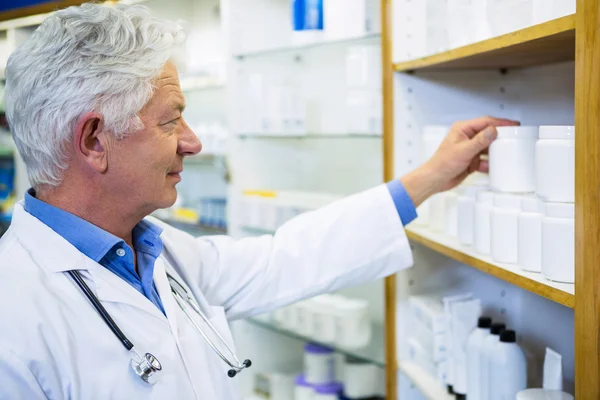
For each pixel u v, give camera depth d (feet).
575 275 3.21
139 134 3.74
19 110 3.63
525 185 4.23
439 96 5.97
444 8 4.88
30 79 3.56
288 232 5.30
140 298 3.92
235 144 8.86
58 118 3.58
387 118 5.95
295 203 8.24
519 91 5.99
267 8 8.73
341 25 7.13
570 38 3.52
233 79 8.64
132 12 3.87
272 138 9.20
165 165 3.90
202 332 4.17
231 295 5.10
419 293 6.24
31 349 3.38
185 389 3.88
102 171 3.72
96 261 3.86
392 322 6.26
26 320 3.43
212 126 10.38
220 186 11.22
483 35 4.30
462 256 4.65
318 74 9.04
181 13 9.95
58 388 3.44
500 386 4.58
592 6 2.97
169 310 4.08
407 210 5.16
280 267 5.14
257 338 9.29
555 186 3.54
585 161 3.09
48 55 3.55
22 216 3.88
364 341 7.89
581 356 3.18
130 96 3.63
